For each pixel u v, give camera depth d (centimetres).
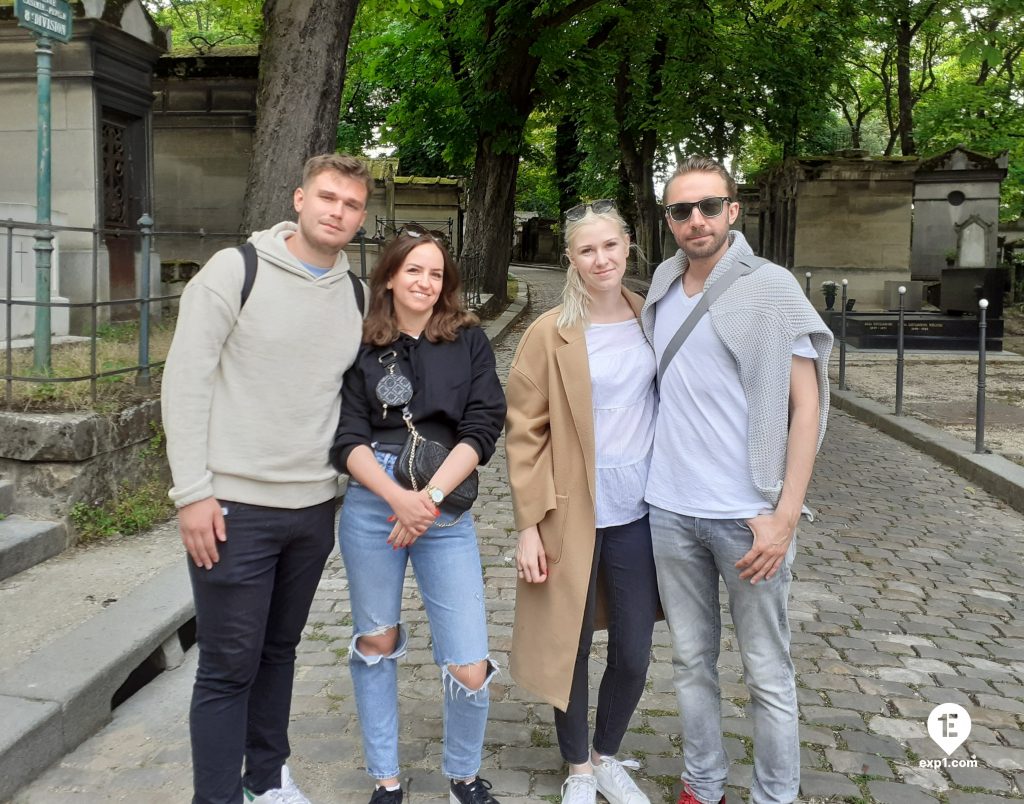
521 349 276
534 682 270
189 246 1230
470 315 264
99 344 659
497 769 300
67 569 430
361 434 252
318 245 244
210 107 1210
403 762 304
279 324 238
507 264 1734
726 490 249
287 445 242
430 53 1814
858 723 337
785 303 240
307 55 766
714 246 250
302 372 243
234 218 1223
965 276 1437
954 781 300
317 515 253
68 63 792
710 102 2106
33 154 809
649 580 272
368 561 259
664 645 404
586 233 261
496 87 1609
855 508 643
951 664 393
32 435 453
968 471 738
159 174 1227
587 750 279
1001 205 2542
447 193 2017
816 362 244
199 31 2738
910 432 859
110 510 486
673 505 257
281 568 256
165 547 465
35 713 292
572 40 1692
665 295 265
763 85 2319
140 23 845
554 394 266
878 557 537
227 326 237
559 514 266
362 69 2009
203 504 233
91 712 315
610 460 268
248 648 244
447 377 254
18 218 660
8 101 807
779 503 242
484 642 263
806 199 1856
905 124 2242
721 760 272
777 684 254
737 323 243
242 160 1214
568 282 270
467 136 1752
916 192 1889
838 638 417
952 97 2411
